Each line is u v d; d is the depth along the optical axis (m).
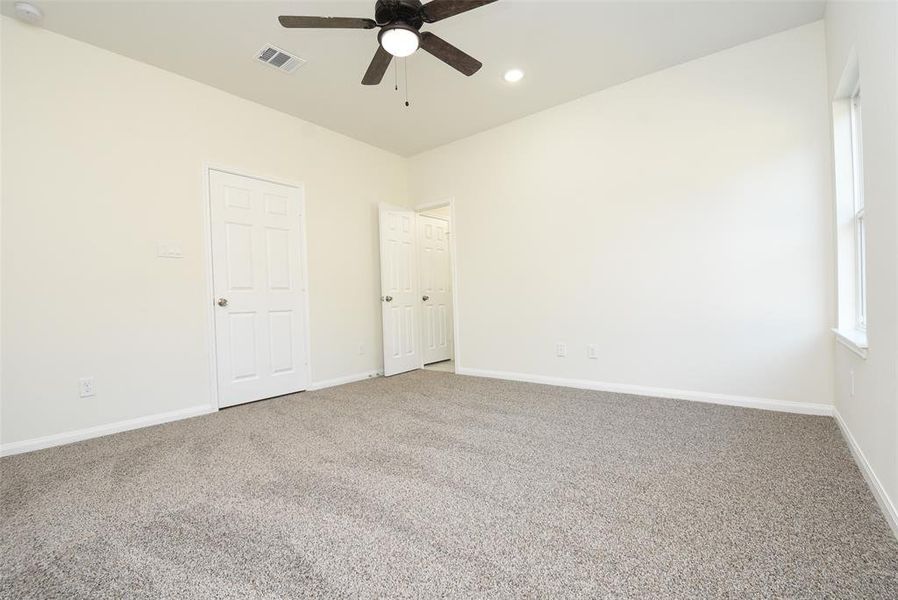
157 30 2.57
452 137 4.44
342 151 4.31
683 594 1.15
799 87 2.71
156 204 2.96
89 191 2.67
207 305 3.20
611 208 3.49
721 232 3.00
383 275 4.57
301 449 2.34
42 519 1.62
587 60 3.04
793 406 2.78
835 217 2.52
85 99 2.66
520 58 2.99
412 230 5.02
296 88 3.33
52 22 2.46
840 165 2.48
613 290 3.51
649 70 3.20
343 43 2.74
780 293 2.80
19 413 2.39
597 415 2.85
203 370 3.17
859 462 1.91
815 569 1.24
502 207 4.19
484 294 4.36
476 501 1.70
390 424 2.77
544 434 2.49
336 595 1.17
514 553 1.35
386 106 3.69
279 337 3.69
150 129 2.95
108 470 2.09
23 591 1.22
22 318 2.41
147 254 2.91
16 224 2.40
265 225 3.62
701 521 1.51
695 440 2.33
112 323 2.74
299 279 3.87
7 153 2.38
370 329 4.55
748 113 2.88
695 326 3.13
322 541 1.44
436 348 5.49
